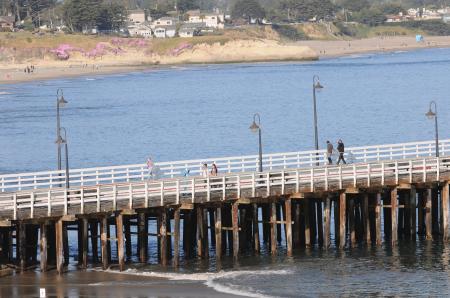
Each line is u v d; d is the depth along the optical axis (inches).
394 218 5605.3
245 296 4559.5
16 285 4702.3
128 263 5226.4
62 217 4859.7
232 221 5329.7
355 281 4901.6
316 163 6363.2
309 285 4808.1
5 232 5123.0
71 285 4712.1
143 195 5032.0
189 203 5108.3
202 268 5123.0
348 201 5708.7
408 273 5044.3
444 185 5684.1
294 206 5610.2
